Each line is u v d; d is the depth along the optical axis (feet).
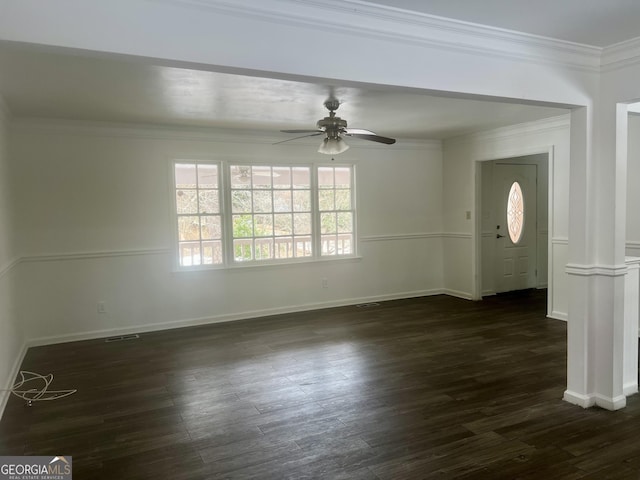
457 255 23.34
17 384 12.48
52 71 10.61
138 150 17.46
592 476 7.80
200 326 18.44
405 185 23.09
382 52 7.94
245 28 6.87
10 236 13.89
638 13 8.12
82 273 16.80
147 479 7.98
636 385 11.23
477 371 12.94
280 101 13.89
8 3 5.65
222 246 19.20
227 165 19.01
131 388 12.16
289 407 10.80
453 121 18.13
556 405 10.67
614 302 10.28
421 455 8.57
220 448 8.97
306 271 20.89
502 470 8.02
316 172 20.97
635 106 11.22
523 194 24.09
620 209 10.28
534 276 24.88
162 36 6.38
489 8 7.79
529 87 9.52
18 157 15.75
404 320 18.89
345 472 8.05
